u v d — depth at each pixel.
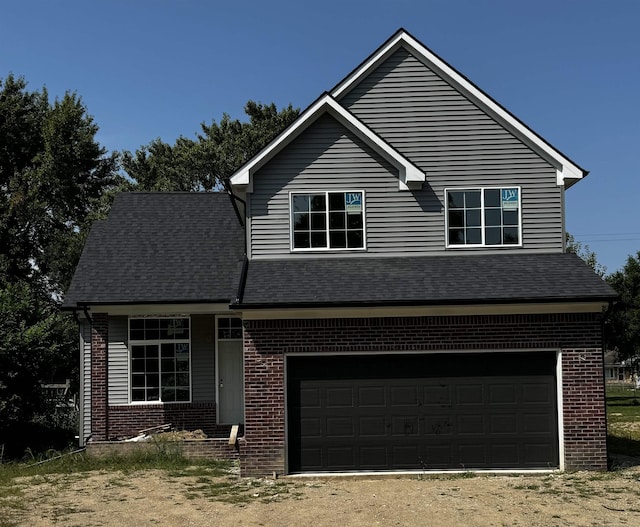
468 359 15.45
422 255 17.23
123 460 16.45
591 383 15.15
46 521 11.34
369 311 15.19
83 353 20.02
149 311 18.33
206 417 20.41
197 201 23.62
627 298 46.59
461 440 15.34
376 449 15.32
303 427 15.34
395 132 17.73
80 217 42.97
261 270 16.50
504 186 17.44
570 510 11.80
